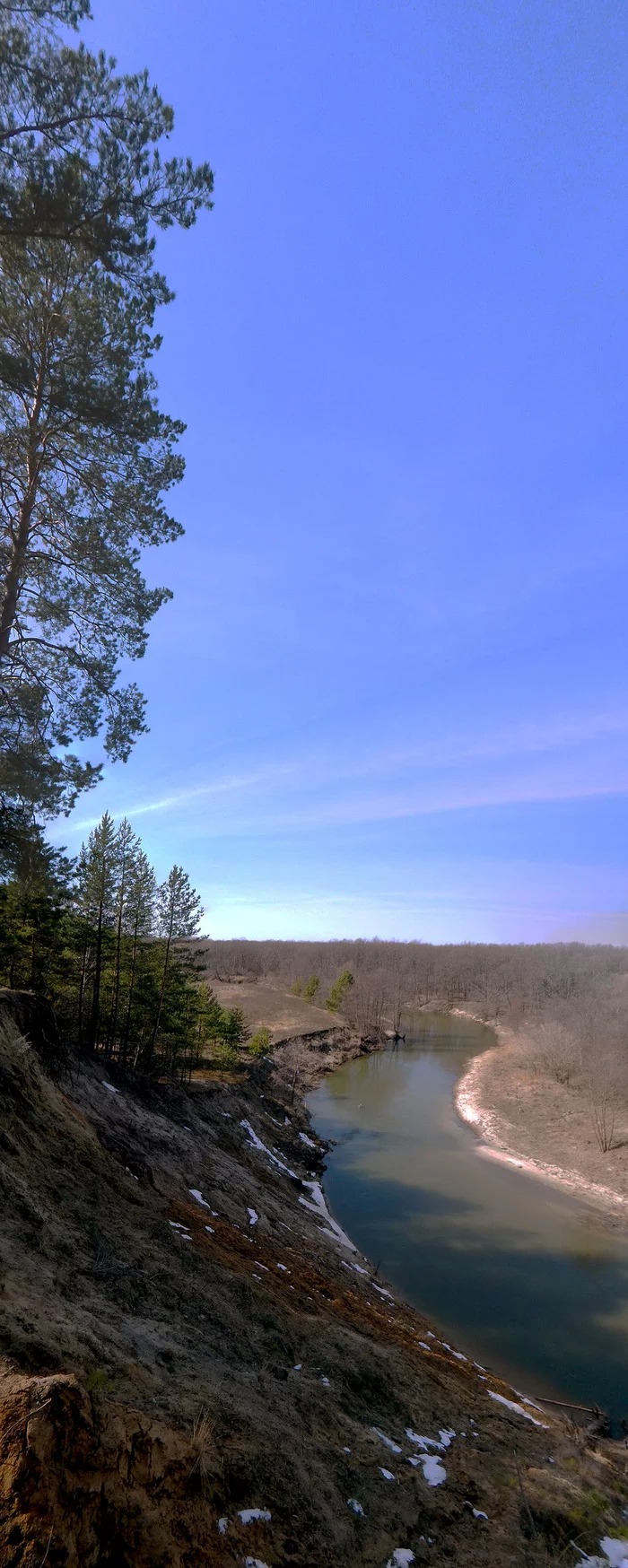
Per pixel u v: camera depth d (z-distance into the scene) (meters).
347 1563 6.22
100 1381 5.65
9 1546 3.73
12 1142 10.32
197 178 12.04
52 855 14.47
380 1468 8.34
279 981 130.12
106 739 15.43
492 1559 7.46
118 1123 19.20
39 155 11.10
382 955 151.00
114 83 11.17
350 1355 11.29
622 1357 19.56
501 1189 33.59
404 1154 38.78
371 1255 25.56
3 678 13.24
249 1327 10.18
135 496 14.28
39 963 27.80
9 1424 4.30
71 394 12.59
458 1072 63.75
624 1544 8.77
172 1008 34.53
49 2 10.70
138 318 13.16
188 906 34.09
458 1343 19.70
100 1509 4.42
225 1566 5.05
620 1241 27.92
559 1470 10.50
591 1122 42.91
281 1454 7.05
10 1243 7.62
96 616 15.24
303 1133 40.44
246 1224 18.28
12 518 13.22
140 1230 11.27
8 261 11.93
